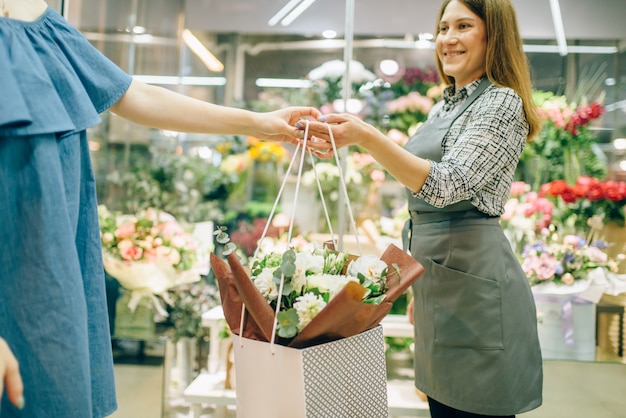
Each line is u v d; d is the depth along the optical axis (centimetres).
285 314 87
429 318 148
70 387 77
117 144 282
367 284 94
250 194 288
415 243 155
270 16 266
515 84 144
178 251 227
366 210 255
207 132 123
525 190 228
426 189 124
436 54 172
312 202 263
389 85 261
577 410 206
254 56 281
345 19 254
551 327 199
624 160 229
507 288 140
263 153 275
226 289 101
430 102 254
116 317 226
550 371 208
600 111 219
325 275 96
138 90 112
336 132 122
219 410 201
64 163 82
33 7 89
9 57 76
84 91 88
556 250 198
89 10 245
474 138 132
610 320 204
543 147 228
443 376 143
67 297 77
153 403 238
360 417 94
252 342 93
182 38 281
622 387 204
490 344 136
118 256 218
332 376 89
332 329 88
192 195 285
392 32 254
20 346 74
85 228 93
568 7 236
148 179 278
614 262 200
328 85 271
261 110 286
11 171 74
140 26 277
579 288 196
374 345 96
